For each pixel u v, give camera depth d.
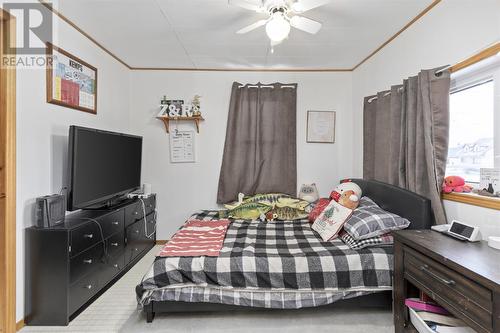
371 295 1.89
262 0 1.83
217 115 3.51
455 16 1.79
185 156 3.52
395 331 1.68
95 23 2.34
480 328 1.06
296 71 3.48
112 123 3.07
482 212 1.59
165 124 3.47
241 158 3.41
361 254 1.88
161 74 3.49
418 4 2.01
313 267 1.83
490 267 1.12
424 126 1.93
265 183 3.41
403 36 2.39
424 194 2.00
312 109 3.50
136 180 3.11
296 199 3.15
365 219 2.06
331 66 3.36
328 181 3.52
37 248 1.83
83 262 2.00
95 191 2.34
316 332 1.78
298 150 3.52
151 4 2.04
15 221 1.76
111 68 3.03
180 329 1.80
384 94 2.61
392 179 2.38
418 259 1.45
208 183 3.54
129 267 2.76
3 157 1.70
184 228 2.50
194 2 2.02
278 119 3.42
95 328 1.81
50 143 2.09
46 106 2.05
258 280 1.81
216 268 1.81
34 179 1.93
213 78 3.49
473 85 1.81
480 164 1.79
